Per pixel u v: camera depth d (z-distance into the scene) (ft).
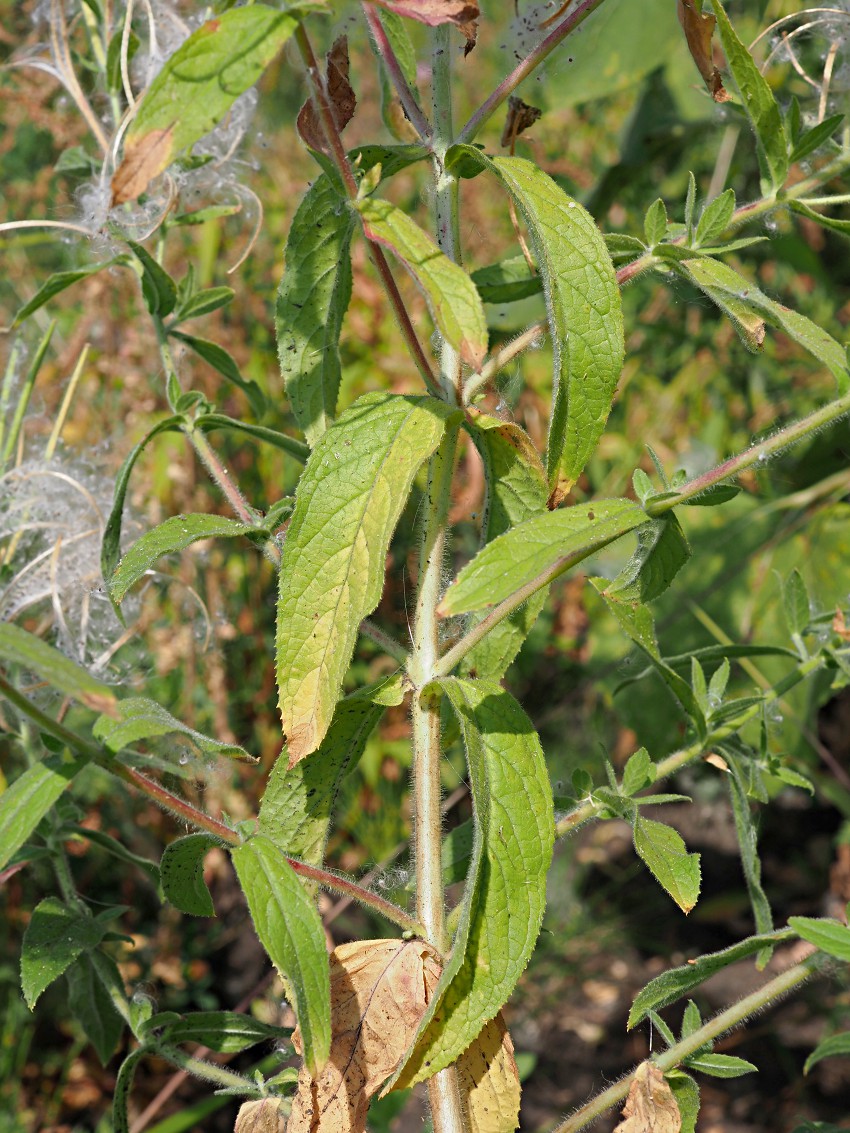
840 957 2.17
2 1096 4.05
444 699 2.41
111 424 4.18
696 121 3.86
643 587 2.31
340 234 2.35
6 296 4.25
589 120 4.92
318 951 2.07
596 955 5.17
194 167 2.58
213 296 2.55
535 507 2.31
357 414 2.18
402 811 4.29
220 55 1.97
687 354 4.89
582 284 2.12
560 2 2.44
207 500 4.24
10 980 4.04
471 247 4.42
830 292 4.75
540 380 4.81
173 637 4.05
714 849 5.42
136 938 4.31
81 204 2.75
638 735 4.19
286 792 2.32
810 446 4.32
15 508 2.81
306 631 2.15
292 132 4.40
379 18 2.30
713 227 2.29
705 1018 4.82
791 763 4.18
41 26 3.17
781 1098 4.57
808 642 2.72
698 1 2.30
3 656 1.93
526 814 2.15
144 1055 2.51
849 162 2.30
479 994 2.13
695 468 4.75
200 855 2.28
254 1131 2.39
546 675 4.84
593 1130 4.24
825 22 2.47
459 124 4.33
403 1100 3.60
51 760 2.06
